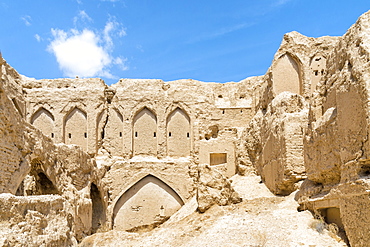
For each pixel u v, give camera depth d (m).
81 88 38.38
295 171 23.48
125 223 33.84
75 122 37.94
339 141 17.20
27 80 39.06
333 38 32.94
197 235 19.97
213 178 24.69
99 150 37.50
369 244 14.40
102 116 38.06
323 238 17.17
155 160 36.47
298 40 32.72
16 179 20.20
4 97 19.70
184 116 38.38
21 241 12.94
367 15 16.98
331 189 17.67
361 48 16.06
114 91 39.03
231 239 18.42
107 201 33.81
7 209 13.18
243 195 26.94
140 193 34.75
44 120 38.00
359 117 15.50
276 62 32.41
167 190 35.25
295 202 22.11
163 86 39.25
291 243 17.05
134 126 38.09
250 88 41.22
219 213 22.88
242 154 32.62
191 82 39.84
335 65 18.97
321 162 19.19
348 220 16.00
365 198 14.70
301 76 32.12
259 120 32.00
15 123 20.41
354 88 15.90
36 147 22.17
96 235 22.41
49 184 24.52
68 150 26.11
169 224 25.17
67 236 16.55
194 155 36.56
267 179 27.92
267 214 20.98
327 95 19.69
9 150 19.86
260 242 17.42
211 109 38.28
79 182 27.25
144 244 19.88
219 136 34.72
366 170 15.52
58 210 16.70
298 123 24.08
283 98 26.41
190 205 29.20
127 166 35.28
